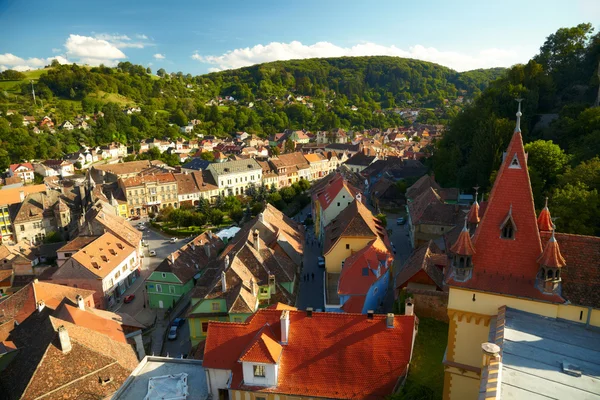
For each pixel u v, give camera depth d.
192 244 83.94
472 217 39.44
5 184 164.88
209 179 155.62
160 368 38.16
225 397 34.88
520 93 109.88
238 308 51.97
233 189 159.38
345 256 66.25
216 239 91.81
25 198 124.44
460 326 29.95
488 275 28.66
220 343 35.16
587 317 26.23
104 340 44.78
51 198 128.50
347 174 132.62
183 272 74.88
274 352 32.66
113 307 77.00
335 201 85.88
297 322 34.69
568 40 120.94
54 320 44.00
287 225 86.19
